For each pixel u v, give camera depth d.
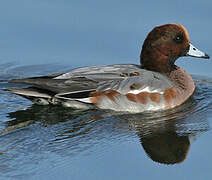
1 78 20.98
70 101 17.45
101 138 15.35
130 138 15.41
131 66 18.25
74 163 13.68
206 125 16.44
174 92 17.69
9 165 13.43
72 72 18.02
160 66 18.34
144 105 17.30
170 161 14.10
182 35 18.42
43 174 13.01
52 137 15.28
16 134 15.37
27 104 17.83
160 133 15.82
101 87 17.36
